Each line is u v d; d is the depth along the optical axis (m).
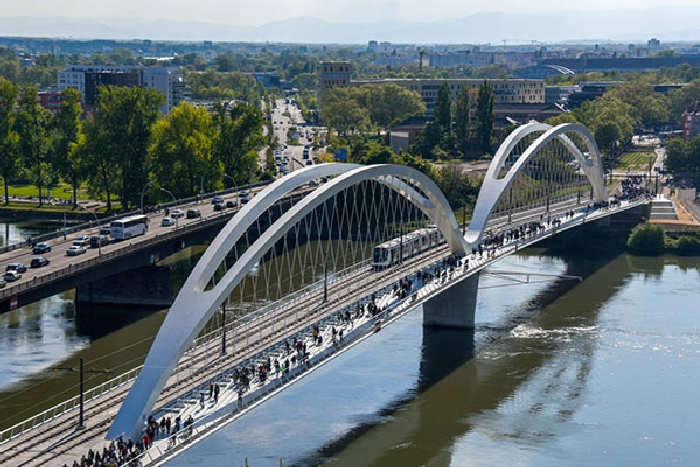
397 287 125.00
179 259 178.88
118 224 149.38
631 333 138.62
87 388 107.31
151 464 73.56
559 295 161.38
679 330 140.38
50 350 122.50
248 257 92.31
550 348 131.00
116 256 133.62
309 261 180.38
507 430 102.88
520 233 174.38
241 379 87.56
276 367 92.00
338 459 93.69
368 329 104.81
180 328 85.06
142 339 127.75
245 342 101.38
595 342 134.00
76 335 129.62
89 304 146.62
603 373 121.12
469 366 122.81
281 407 107.25
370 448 96.81
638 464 95.50
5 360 118.06
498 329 140.38
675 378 119.81
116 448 75.94
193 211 170.62
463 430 102.50
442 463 94.19
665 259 196.00
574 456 97.00
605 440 101.00
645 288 167.62
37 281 116.38
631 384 117.50
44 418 97.56
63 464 74.00
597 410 109.06
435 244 160.12
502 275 176.88
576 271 181.75
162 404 84.44
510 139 171.62
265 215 197.50
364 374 118.94
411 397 111.38
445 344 132.38
